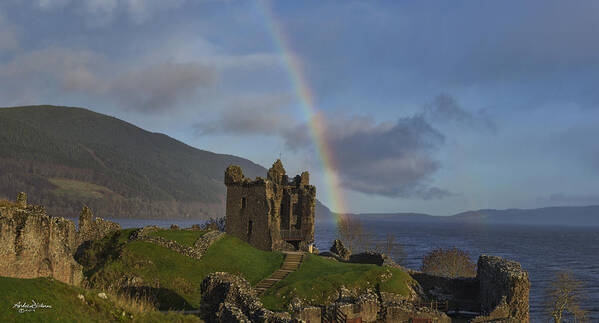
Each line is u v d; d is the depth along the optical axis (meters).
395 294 59.16
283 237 94.69
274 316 35.84
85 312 25.58
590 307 113.50
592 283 153.38
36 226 30.33
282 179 105.00
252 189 89.44
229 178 92.44
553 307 94.81
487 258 64.06
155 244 58.94
